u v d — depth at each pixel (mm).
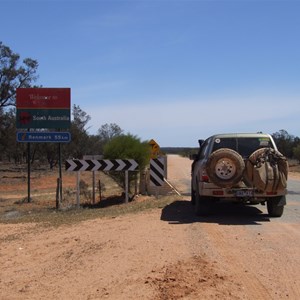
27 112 21656
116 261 8078
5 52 46219
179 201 17453
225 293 6355
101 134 76500
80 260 8320
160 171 17891
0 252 9453
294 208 15875
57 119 21656
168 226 11586
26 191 31031
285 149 74812
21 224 13523
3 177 44406
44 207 19156
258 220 12781
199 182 13133
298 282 6910
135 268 7594
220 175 12500
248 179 12602
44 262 8477
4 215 16953
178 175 39344
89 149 61406
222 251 8750
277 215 13414
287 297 6297
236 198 12859
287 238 10055
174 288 6512
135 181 20172
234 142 13539
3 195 28234
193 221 12523
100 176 45156
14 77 46438
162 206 15922
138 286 6684
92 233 10930
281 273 7348
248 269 7559
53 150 58812
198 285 6648
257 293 6426
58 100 21641
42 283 7137
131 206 16359
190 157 16344
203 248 8977
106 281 7016
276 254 8547
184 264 7719
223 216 13570
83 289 6727
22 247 9859
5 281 7355
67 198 22344
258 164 12469
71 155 60469
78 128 59188
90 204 18766
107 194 22516
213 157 12508
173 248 8953
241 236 10273
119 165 17406
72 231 11523
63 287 6867
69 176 45906
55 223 13211
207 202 13367
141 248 8961
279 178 12477
